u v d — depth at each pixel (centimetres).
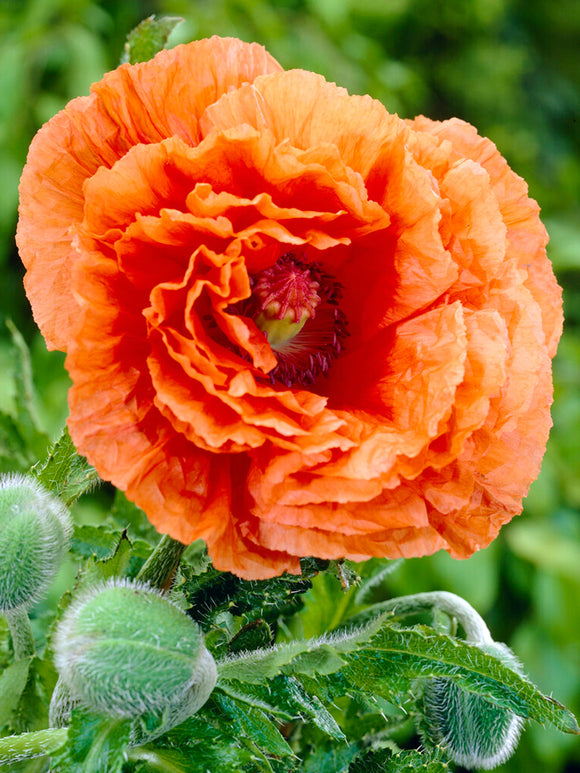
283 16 94
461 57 122
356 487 36
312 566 38
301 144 37
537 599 82
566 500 88
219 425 35
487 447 37
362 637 39
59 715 38
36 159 37
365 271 40
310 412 37
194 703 37
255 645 40
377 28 113
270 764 39
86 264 36
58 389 74
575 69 143
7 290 83
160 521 36
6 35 85
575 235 109
